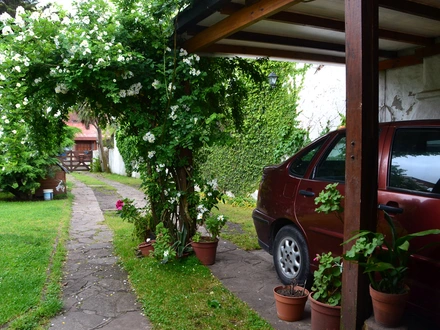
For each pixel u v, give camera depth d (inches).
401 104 249.8
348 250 111.3
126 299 159.3
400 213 119.9
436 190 115.0
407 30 206.7
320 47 228.7
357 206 109.0
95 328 133.6
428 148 123.4
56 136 226.5
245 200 400.2
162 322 136.8
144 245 211.9
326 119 309.7
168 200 207.9
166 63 197.0
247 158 405.4
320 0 162.6
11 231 273.9
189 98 189.3
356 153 109.2
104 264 205.6
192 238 205.5
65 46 168.2
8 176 430.9
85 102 209.2
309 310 147.2
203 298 157.8
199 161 235.0
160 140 193.6
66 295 162.7
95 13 192.4
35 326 133.3
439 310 108.3
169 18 190.2
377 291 106.8
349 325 111.3
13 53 168.7
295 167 174.4
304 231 156.5
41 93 184.7
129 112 191.9
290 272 167.5
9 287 163.3
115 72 181.2
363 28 106.7
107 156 1094.4
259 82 245.8
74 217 349.4
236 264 203.0
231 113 241.3
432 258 109.7
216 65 226.7
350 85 110.3
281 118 359.9
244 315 143.1
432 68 225.1
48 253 219.1
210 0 158.2
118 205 231.1
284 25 190.9
